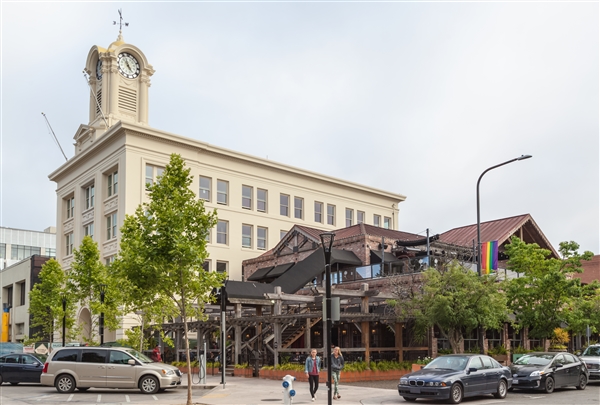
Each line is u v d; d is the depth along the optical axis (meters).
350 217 60.06
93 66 52.44
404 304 27.59
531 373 21.58
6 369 25.91
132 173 44.16
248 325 31.61
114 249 44.75
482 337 25.70
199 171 48.31
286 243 45.31
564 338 38.03
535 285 30.31
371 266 36.69
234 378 28.75
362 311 29.41
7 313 63.19
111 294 31.28
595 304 30.98
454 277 26.20
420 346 30.86
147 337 36.56
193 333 40.62
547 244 41.75
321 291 28.14
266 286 34.75
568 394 21.52
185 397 20.91
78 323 47.31
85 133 51.25
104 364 22.53
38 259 59.62
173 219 19.30
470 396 19.19
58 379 22.58
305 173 55.59
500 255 39.75
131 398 20.70
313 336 36.22
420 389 18.36
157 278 19.34
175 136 46.31
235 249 49.94
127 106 50.62
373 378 26.91
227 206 49.94
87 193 51.03
